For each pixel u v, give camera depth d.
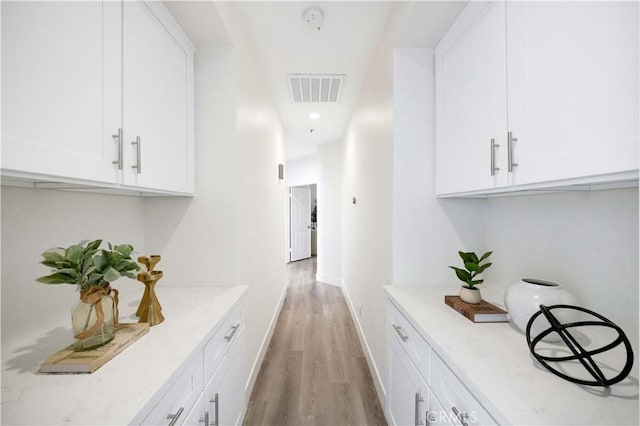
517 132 0.91
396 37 1.51
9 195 0.88
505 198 1.42
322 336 2.73
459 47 1.29
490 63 1.05
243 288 1.53
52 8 0.68
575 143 0.70
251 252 1.90
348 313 3.34
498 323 1.08
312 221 8.38
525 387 0.68
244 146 1.74
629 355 0.63
